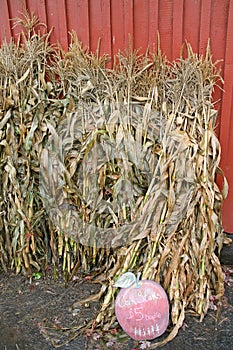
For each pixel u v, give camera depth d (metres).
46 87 1.99
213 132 1.82
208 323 1.81
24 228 2.07
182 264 1.78
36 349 1.69
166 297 1.71
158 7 1.91
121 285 1.70
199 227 1.82
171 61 2.00
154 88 1.82
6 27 2.09
